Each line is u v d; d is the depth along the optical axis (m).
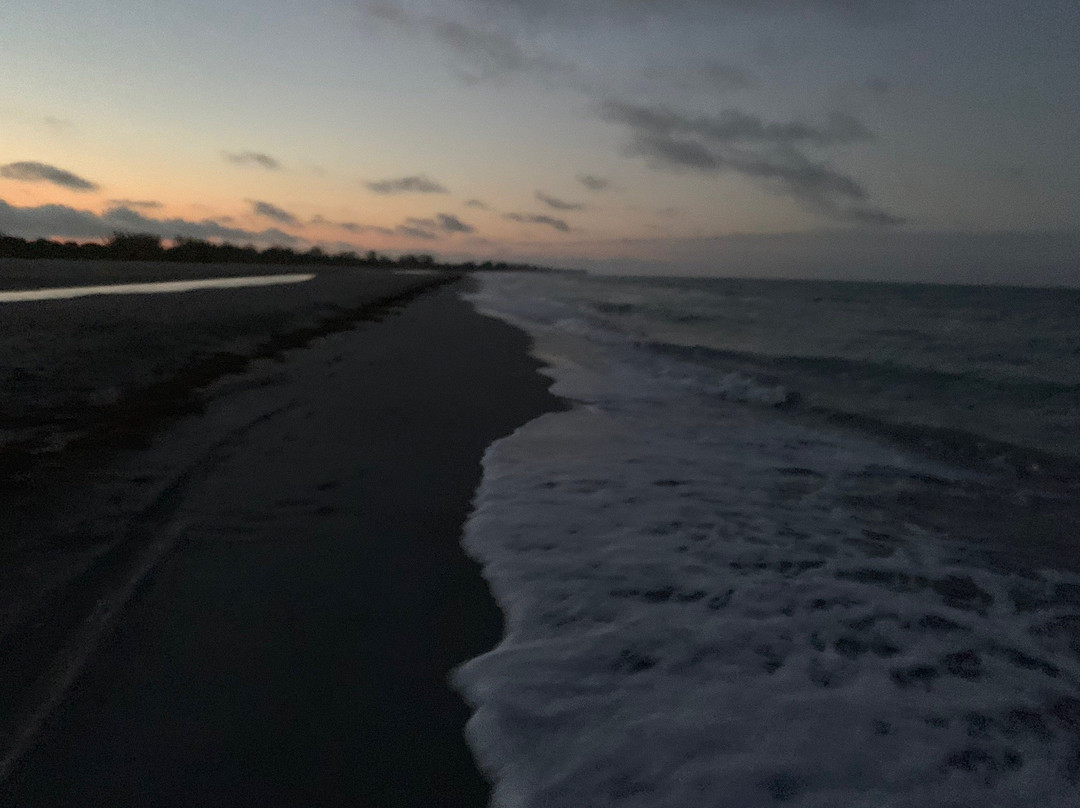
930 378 8.06
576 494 3.76
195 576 2.56
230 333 8.34
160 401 5.04
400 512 3.35
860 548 3.20
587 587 2.63
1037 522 3.62
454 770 1.61
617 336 13.12
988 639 2.39
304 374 6.90
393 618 2.32
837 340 12.61
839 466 4.66
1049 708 1.97
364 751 1.66
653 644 2.23
